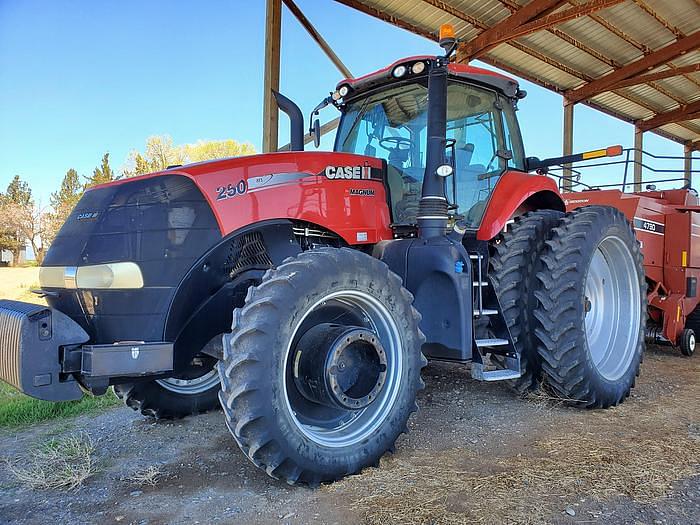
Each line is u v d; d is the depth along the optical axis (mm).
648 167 5867
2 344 2422
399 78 3697
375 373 2633
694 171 5598
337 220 3168
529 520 2168
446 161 3312
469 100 3926
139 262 2607
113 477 2707
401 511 2238
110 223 2676
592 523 2152
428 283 3105
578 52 11305
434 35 9703
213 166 2830
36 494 2520
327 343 2518
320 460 2445
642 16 10375
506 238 3846
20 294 9445
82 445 3154
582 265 3623
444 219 3230
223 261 2752
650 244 5867
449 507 2275
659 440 3088
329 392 2471
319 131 4098
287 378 2621
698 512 2246
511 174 3979
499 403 3873
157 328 2598
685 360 5703
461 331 2998
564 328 3561
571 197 6250
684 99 14391
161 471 2762
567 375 3582
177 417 3637
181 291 2627
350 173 3281
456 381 4492
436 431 3275
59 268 2750
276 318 2361
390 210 3543
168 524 2195
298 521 2180
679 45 11133
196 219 2691
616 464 2727
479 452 2922
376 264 2742
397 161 3715
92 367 2324
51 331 2367
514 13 9414
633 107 14539
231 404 2291
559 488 2459
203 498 2430
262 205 2873
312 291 2479
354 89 3934
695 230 6039
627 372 3998
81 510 2348
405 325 2801
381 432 2682
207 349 3004
